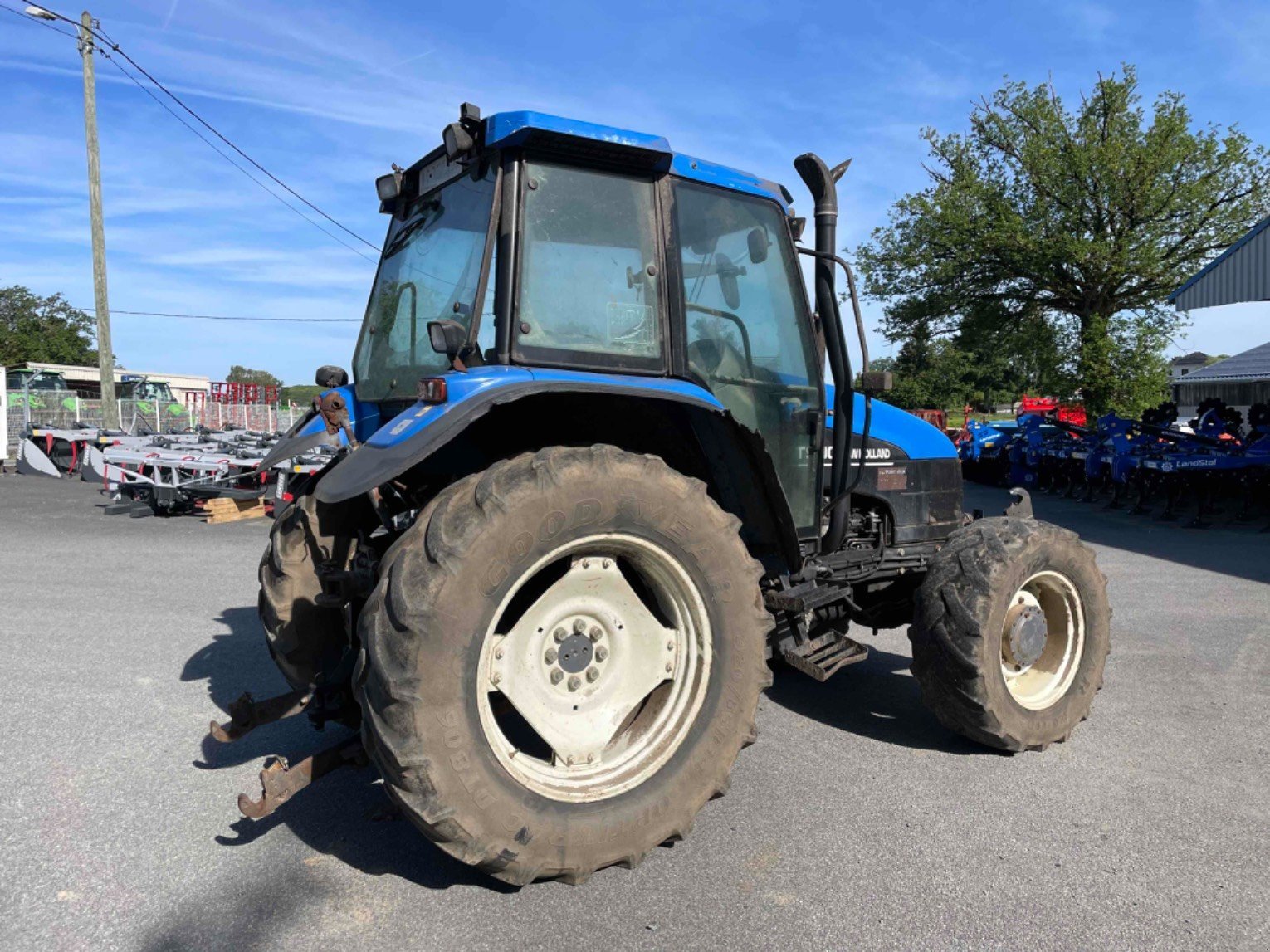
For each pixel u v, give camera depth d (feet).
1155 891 8.73
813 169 12.17
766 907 8.41
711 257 11.03
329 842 9.64
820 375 12.35
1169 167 70.44
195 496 38.29
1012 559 11.75
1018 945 7.85
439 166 11.05
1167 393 73.31
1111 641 18.48
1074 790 11.09
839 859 9.32
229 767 11.61
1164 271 73.51
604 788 8.56
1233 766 11.89
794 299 12.10
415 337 11.05
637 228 9.98
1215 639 18.62
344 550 11.32
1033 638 12.16
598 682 9.01
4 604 20.93
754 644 9.42
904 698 14.80
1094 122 74.02
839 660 11.78
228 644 17.57
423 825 7.57
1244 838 9.84
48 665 16.02
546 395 9.92
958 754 12.30
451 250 10.37
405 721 7.41
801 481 12.16
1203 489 37.99
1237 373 94.17
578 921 8.15
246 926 8.05
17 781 11.13
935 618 11.82
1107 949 7.80
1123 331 73.61
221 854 9.36
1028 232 74.74
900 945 7.83
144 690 14.71
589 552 8.84
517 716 11.65
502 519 7.80
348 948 7.73
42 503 42.55
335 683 9.93
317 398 11.76
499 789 7.82
